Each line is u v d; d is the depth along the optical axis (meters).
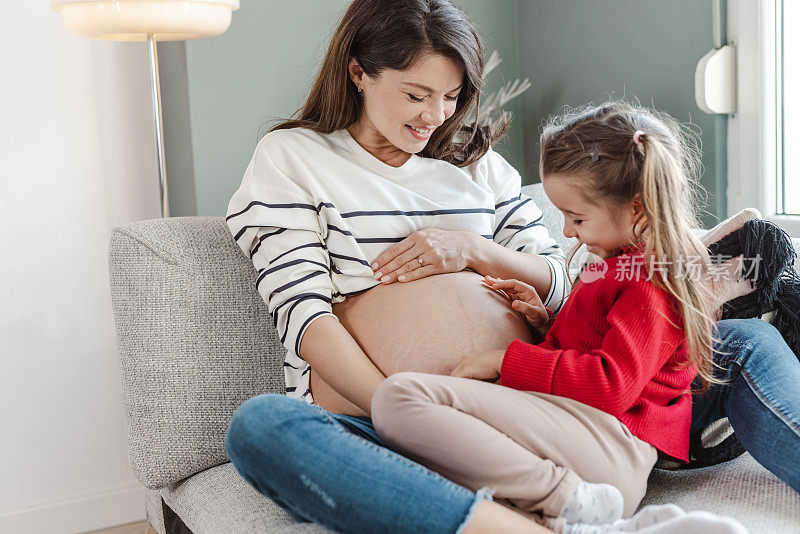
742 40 1.88
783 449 1.10
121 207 2.26
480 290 1.30
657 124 1.17
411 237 1.33
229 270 1.46
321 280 1.30
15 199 2.12
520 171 2.53
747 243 1.27
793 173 1.91
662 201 1.09
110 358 2.26
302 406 1.05
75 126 2.18
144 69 2.25
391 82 1.28
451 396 1.05
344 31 1.34
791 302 1.28
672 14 2.01
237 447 1.02
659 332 1.07
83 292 2.22
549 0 2.35
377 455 0.99
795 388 1.14
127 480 2.30
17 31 2.10
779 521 1.02
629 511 1.07
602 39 2.20
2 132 2.10
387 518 0.94
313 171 1.36
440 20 1.26
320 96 1.43
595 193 1.14
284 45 2.19
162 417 1.38
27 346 2.17
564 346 1.17
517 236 1.48
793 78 1.88
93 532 2.23
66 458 2.23
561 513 0.99
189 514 1.32
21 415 2.17
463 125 1.50
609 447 1.05
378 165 1.39
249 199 1.33
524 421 1.04
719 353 1.19
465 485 1.02
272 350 1.47
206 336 1.42
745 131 1.91
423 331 1.23
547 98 2.41
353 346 1.23
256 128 2.18
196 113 2.10
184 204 2.21
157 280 1.41
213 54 2.10
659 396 1.12
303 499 0.98
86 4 1.83
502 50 2.46
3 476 2.16
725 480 1.18
